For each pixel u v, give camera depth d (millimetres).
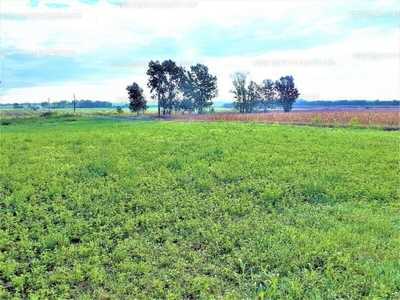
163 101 92688
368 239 7406
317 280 5918
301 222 8469
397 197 10406
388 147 18781
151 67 90375
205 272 6445
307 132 26391
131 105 94000
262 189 10922
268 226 8242
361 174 12766
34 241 7559
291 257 6711
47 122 53906
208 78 92438
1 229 8219
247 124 36500
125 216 8883
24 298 5676
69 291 5816
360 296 5562
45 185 11359
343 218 8750
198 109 93625
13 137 25141
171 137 23453
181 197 10375
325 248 7004
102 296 5664
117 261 6801
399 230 7938
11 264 6531
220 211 9320
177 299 5582
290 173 12648
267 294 5590
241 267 6469
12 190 11094
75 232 7984
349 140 21562
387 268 6230
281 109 77688
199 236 7824
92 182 11812
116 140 22297
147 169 13586
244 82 79250
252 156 15883
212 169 13305
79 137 24562
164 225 8492
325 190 10836
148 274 6266
